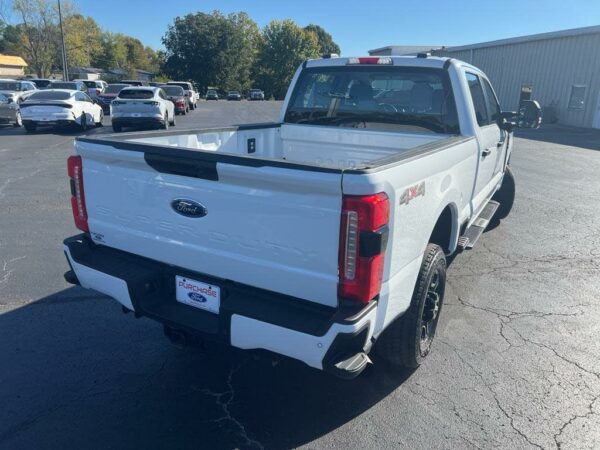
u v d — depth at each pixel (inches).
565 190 373.4
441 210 130.6
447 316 170.1
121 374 135.0
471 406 123.6
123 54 3964.1
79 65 2871.6
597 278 205.3
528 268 215.3
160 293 121.1
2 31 3095.5
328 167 89.0
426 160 112.0
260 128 191.5
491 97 214.5
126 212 119.7
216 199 103.2
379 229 91.1
